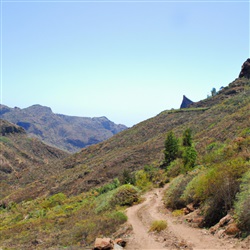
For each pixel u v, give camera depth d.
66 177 64.81
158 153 54.50
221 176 14.16
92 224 18.88
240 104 62.22
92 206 29.91
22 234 24.89
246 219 10.85
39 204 45.88
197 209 16.31
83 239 16.70
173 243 12.16
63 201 43.06
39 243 19.48
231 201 13.30
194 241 11.70
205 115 69.19
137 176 41.53
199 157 33.53
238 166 14.57
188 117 81.12
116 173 51.31
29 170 99.88
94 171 57.09
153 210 21.50
